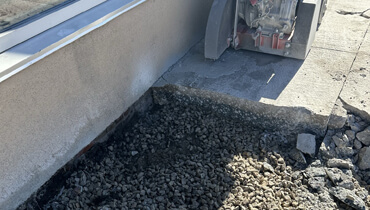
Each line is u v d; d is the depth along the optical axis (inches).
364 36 173.6
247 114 140.7
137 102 145.1
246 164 125.6
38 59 94.3
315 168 123.9
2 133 91.2
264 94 139.1
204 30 184.7
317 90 140.1
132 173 124.2
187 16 163.8
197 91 144.6
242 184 119.5
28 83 94.4
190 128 141.6
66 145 114.0
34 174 104.6
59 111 107.3
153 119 146.6
